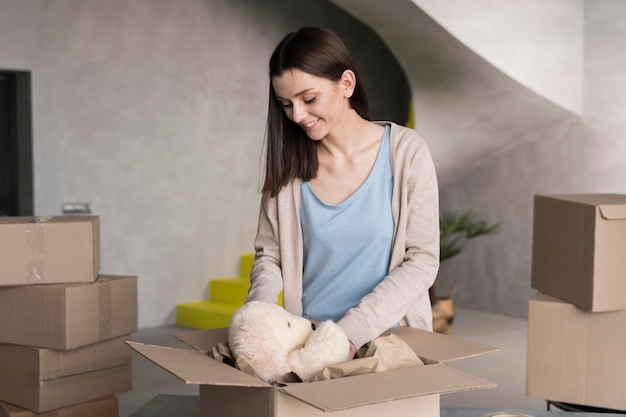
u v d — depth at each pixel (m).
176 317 5.91
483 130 5.83
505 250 6.14
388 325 1.54
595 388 2.51
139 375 4.36
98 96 5.48
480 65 5.18
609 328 2.47
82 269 2.33
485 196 6.27
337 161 1.68
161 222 5.81
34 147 5.27
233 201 6.12
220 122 6.01
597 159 5.50
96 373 2.44
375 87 6.71
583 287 2.45
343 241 1.66
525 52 5.27
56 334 2.28
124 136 5.61
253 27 6.11
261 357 1.29
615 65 5.37
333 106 1.56
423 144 1.67
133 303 2.48
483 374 4.39
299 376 1.29
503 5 5.14
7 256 2.25
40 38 5.23
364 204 1.66
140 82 5.64
